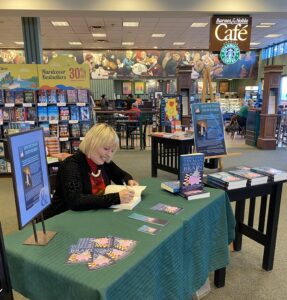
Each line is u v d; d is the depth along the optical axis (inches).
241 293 81.8
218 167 193.0
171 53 535.2
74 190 64.7
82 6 211.9
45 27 357.1
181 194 73.0
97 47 505.4
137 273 43.3
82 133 198.5
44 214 68.8
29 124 184.5
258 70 563.2
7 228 123.1
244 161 246.1
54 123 195.5
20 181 43.1
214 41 225.1
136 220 58.4
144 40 449.1
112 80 563.5
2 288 38.5
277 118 311.1
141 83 589.6
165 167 191.2
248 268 94.0
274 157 262.1
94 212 62.6
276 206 88.7
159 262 49.7
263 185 85.2
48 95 192.2
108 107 440.5
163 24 351.6
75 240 50.6
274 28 382.3
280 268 94.0
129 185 78.0
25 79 191.8
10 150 41.0
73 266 42.7
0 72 190.1
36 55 239.0
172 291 54.2
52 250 47.6
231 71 557.9
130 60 532.4
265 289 83.6
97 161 70.2
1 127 196.5
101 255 45.3
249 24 224.2
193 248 64.0
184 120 289.0
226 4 217.8
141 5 215.5
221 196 74.8
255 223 122.8
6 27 354.0
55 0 209.0
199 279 66.8
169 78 551.2
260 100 424.5
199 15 226.7
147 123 343.6
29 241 50.2
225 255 78.4
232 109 522.0
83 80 194.1
